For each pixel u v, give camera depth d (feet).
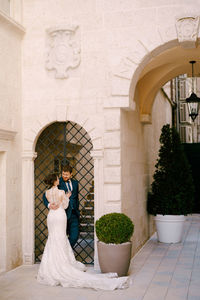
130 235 20.76
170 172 31.35
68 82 24.03
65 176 23.08
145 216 31.24
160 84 31.19
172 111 57.16
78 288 19.08
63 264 20.16
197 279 20.24
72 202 22.91
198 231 36.27
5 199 22.30
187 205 31.45
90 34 23.77
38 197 26.61
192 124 79.82
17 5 24.49
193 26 22.11
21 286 19.44
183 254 26.37
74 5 24.16
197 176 50.72
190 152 51.11
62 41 24.07
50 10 24.53
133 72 22.86
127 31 23.17
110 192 22.67
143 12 22.99
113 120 22.90
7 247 22.29
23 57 24.82
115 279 19.20
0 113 22.15
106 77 23.40
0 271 21.72
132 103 23.72
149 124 34.65
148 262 24.11
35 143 24.80
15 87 23.89
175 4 22.53
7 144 22.65
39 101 24.44
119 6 23.38
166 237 30.63
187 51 26.50
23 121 24.62
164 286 19.06
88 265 23.59
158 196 31.04
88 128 23.45
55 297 17.65
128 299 17.21
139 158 29.58
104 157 22.99
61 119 23.94
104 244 20.20
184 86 75.05
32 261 23.99
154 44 22.71
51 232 20.80
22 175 24.43
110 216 20.66
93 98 23.54
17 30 24.03
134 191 27.07
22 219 24.22
